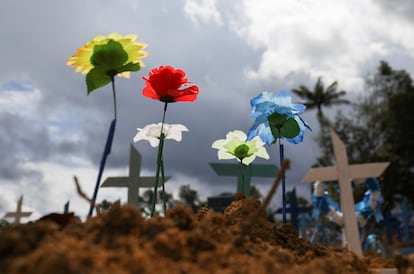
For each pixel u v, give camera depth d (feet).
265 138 9.04
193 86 8.00
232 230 5.89
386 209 71.26
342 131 85.20
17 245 4.08
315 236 45.57
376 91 87.61
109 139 6.21
